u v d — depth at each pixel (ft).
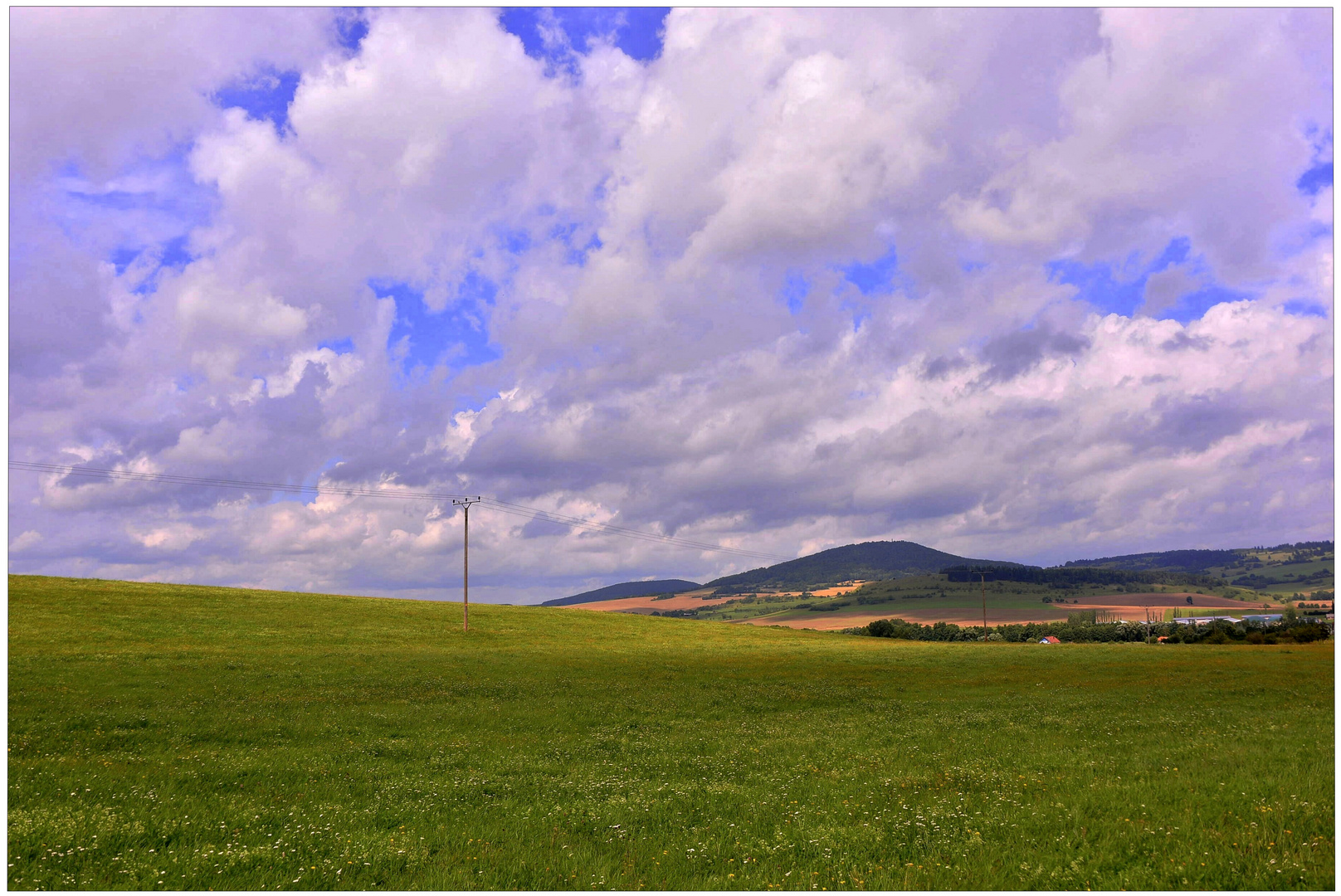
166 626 232.12
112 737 85.25
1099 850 39.68
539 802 56.29
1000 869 38.01
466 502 299.17
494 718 108.47
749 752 79.87
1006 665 203.92
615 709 120.37
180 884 37.27
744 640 319.06
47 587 285.64
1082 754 69.41
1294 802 45.21
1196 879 34.63
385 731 95.09
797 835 45.50
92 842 42.60
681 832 47.47
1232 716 96.02
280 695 128.67
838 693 145.59
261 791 59.62
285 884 37.88
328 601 326.44
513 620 327.26
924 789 56.95
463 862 42.01
